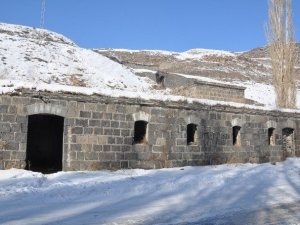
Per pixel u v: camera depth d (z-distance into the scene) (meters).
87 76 34.72
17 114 14.74
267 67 75.75
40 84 15.23
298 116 23.61
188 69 66.44
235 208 9.32
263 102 42.94
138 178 13.79
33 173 13.46
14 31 48.38
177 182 12.87
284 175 16.05
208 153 19.33
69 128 15.64
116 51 85.62
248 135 21.17
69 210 8.59
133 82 37.88
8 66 31.61
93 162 15.95
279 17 32.00
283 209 9.29
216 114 19.95
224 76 61.81
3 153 14.37
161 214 8.44
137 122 17.69
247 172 16.48
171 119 18.25
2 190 10.54
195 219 8.07
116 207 9.07
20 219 7.62
